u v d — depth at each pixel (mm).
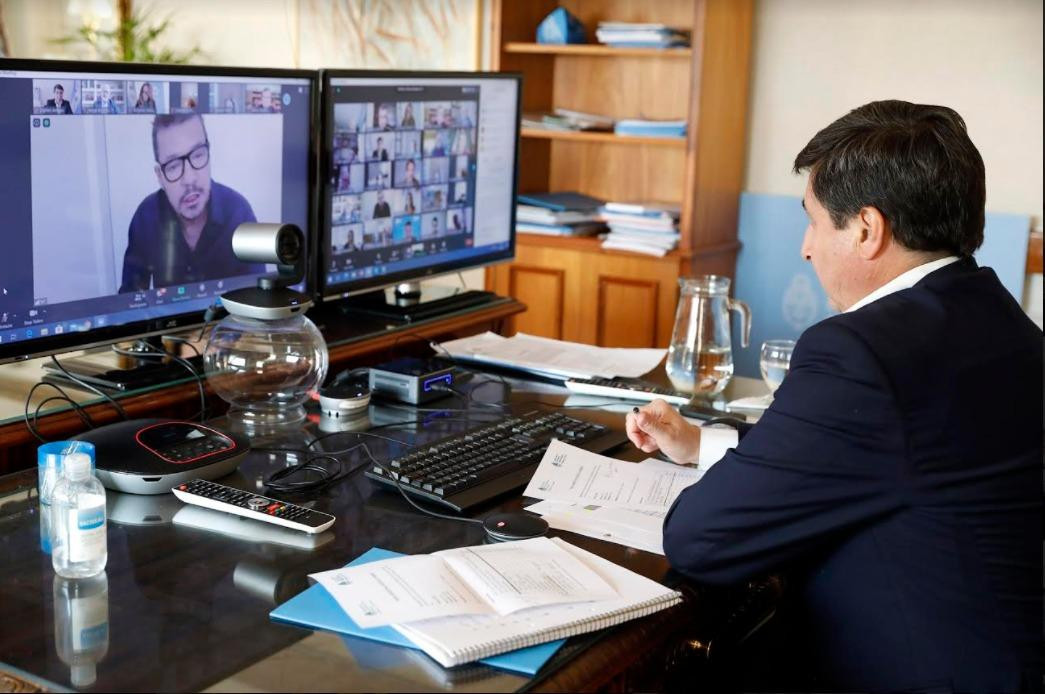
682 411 1863
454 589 1137
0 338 1542
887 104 1353
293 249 1684
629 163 3955
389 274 2250
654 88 3852
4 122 1488
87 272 1643
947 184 1278
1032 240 3344
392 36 4215
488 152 2467
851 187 1317
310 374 1722
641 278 3582
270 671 994
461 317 2311
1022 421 1233
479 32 3986
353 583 1137
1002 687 1172
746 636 1497
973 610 1187
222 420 1723
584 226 3814
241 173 1878
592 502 1443
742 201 3799
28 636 1046
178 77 1724
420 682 987
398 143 2201
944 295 1284
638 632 1123
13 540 1270
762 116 3730
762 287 3828
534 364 2078
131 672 986
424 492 1407
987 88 3361
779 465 1212
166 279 1776
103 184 1641
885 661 1217
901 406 1187
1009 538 1207
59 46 4891
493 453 1556
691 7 3693
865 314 1253
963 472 1196
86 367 1741
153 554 1236
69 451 1232
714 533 1227
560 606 1119
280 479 1460
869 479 1197
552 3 3963
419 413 1812
